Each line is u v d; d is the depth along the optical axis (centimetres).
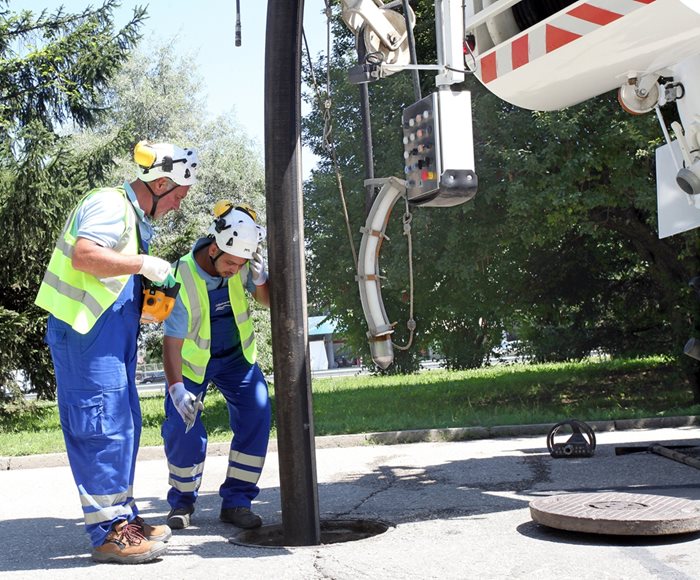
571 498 528
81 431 461
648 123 1227
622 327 1861
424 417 1288
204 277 559
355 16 567
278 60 485
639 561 421
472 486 682
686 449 791
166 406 575
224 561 462
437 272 1551
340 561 447
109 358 463
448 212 1346
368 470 809
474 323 2222
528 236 1359
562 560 429
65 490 800
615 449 812
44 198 1683
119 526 467
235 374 577
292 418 492
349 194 1448
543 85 571
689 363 1480
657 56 546
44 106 1953
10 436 1418
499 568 420
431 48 1467
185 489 571
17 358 1744
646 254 1536
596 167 1280
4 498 762
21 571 458
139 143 482
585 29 521
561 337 1878
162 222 3638
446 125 482
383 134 1412
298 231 491
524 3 565
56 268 464
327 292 1623
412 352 2883
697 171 589
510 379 2128
